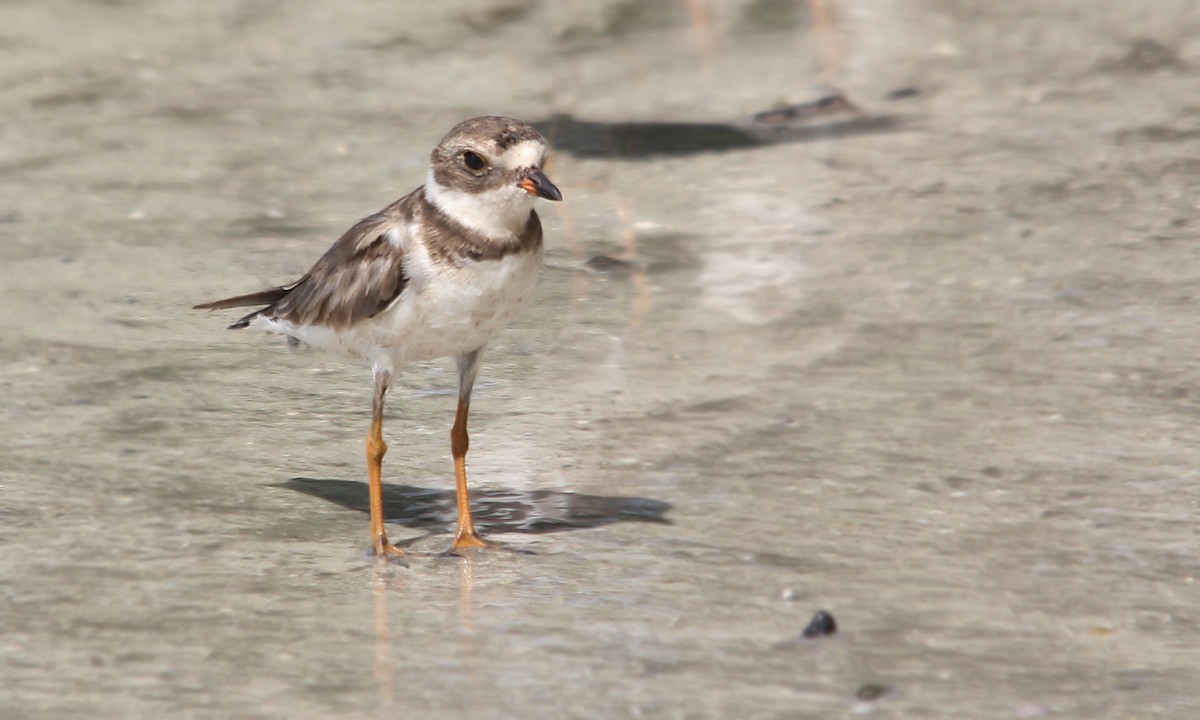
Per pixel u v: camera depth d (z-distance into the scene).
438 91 21.08
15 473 10.66
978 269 14.66
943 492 10.45
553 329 13.73
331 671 8.05
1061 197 16.33
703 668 8.09
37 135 19.66
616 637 8.46
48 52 23.03
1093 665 8.12
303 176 17.94
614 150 18.61
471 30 23.61
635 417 11.85
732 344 13.29
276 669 8.08
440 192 9.16
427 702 7.71
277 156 18.67
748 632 8.52
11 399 12.01
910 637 8.45
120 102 20.94
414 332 9.41
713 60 21.88
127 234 16.16
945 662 8.16
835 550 9.61
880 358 12.88
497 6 24.59
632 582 9.18
